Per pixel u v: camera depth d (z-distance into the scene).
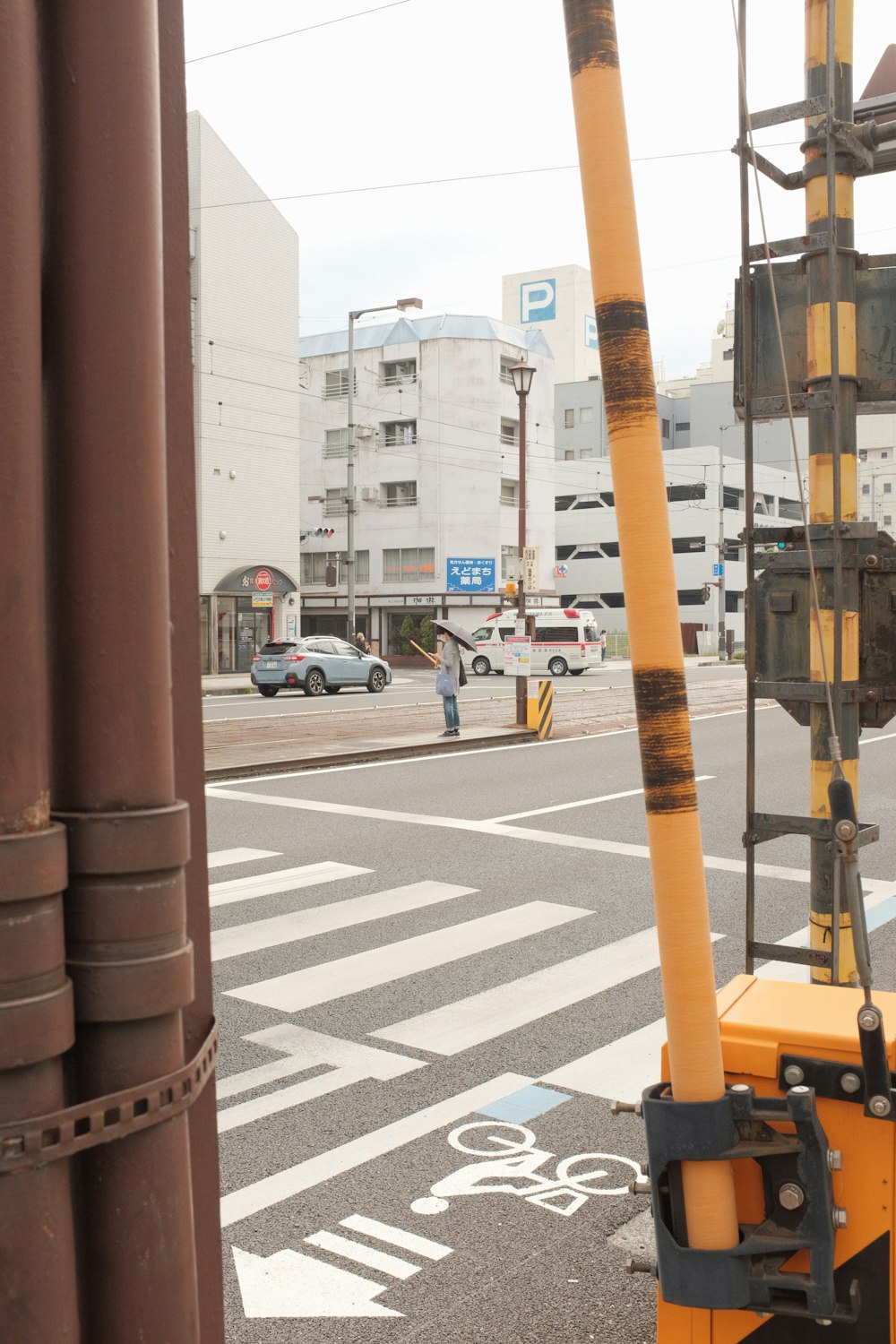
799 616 3.34
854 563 3.28
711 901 7.99
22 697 1.09
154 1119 1.17
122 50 1.15
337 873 8.75
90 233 1.14
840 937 3.35
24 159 1.08
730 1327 2.22
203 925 1.46
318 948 6.70
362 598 60.44
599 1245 3.47
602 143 1.78
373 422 60.03
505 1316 3.11
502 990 5.91
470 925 7.23
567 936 6.95
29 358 1.09
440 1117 4.37
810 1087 2.17
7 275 1.06
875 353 3.35
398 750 16.48
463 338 58.03
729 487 70.31
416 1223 3.59
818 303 3.34
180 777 1.43
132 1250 1.16
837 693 3.22
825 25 3.36
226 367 41.81
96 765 1.17
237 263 42.09
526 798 12.45
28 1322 1.08
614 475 1.82
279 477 44.22
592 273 1.82
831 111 3.26
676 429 88.44
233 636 42.50
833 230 3.21
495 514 58.94
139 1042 1.18
